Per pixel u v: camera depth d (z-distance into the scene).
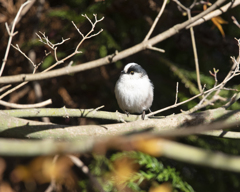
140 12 10.60
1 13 10.27
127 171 8.45
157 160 9.05
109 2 9.45
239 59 6.27
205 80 10.29
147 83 9.38
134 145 1.53
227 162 1.53
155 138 1.55
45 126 5.61
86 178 9.98
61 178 9.30
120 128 5.75
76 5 10.80
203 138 9.97
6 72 10.95
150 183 9.13
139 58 11.52
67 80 11.14
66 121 10.98
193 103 10.27
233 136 6.13
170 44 11.18
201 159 1.53
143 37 11.24
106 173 8.91
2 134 5.52
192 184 9.75
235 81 10.95
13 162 9.75
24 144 1.61
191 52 11.20
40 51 10.48
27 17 10.36
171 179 9.12
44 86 11.21
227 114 5.98
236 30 10.59
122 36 10.69
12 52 10.53
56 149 1.58
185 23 5.68
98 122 11.16
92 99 11.66
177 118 5.89
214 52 11.38
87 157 10.18
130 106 9.62
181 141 10.01
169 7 10.50
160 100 11.30
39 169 8.52
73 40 10.38
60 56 10.30
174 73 10.42
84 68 5.34
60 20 10.57
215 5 5.76
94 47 10.54
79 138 5.62
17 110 5.95
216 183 9.73
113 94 11.70
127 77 9.28
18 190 9.67
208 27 10.83
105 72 10.97
